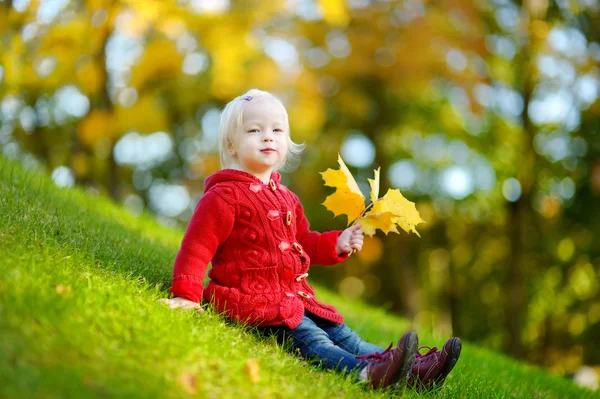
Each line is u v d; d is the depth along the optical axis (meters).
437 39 12.44
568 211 15.30
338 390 2.77
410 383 3.14
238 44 10.16
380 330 6.12
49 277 2.69
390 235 15.90
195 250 3.10
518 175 14.64
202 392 2.33
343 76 13.15
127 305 2.70
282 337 3.13
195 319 2.91
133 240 4.50
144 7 8.99
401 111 15.03
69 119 12.23
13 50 8.93
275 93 11.16
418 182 16.05
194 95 11.12
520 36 13.50
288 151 3.63
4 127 12.02
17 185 4.57
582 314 16.05
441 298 18.05
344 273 18.38
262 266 3.18
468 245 17.20
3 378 1.98
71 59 9.41
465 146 15.53
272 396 2.50
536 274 16.23
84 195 6.34
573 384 5.78
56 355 2.20
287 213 3.30
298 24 12.45
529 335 16.31
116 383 2.15
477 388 3.64
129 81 10.20
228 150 3.44
